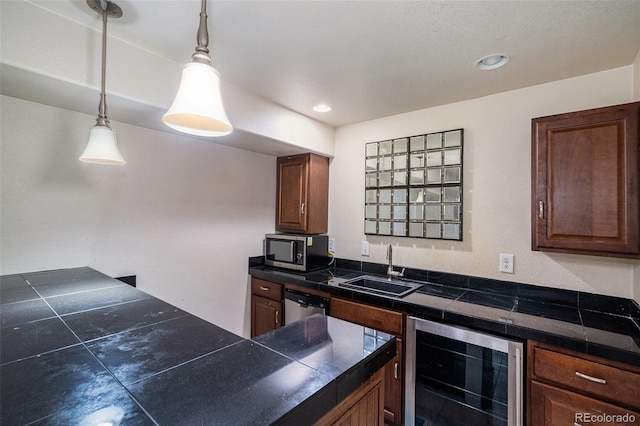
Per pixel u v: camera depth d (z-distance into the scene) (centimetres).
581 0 117
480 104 213
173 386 67
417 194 236
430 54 159
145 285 205
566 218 156
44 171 163
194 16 131
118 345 87
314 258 269
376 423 95
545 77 182
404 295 196
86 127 176
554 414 135
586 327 144
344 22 134
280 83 195
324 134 277
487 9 124
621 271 165
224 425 55
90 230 180
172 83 168
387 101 223
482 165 211
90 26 139
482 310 167
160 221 212
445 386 168
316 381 72
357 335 101
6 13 119
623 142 142
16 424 53
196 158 233
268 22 134
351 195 278
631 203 140
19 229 156
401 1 120
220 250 250
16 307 115
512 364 146
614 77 169
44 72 127
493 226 206
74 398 61
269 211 292
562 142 158
